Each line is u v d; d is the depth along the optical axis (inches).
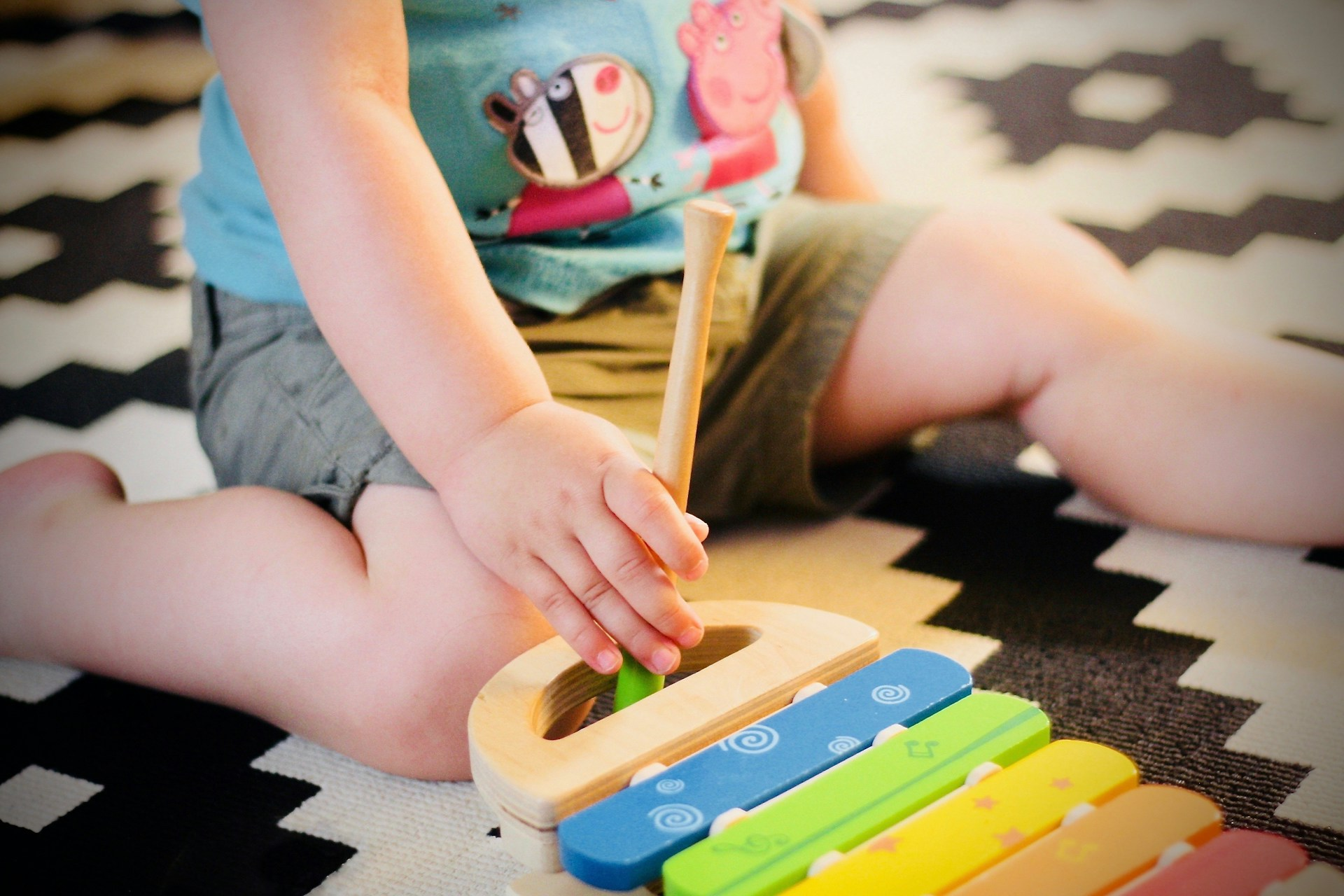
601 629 26.3
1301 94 64.5
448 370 28.2
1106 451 37.6
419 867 27.6
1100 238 52.4
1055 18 75.6
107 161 65.0
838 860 20.2
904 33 75.1
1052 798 21.4
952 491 41.1
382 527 30.6
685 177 37.1
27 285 54.4
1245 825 27.1
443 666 28.6
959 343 38.3
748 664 25.2
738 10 37.7
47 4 83.1
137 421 45.1
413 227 28.9
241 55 30.0
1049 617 34.5
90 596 32.6
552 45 34.8
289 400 34.1
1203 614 34.3
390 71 30.6
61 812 29.8
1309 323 45.8
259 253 35.9
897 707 23.7
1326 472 35.6
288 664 29.8
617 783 22.5
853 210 41.1
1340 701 30.8
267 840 28.6
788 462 38.6
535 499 26.9
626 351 35.8
